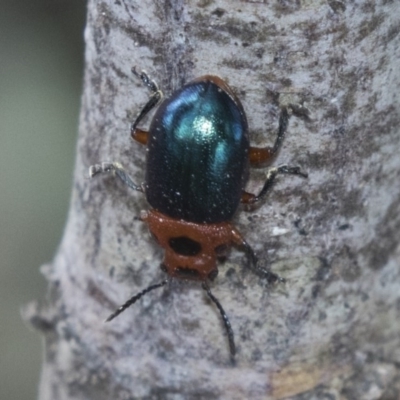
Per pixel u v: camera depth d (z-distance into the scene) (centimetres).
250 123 11
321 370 12
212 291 11
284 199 11
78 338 12
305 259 11
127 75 11
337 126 11
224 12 11
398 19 11
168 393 12
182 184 11
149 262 11
